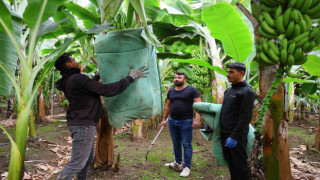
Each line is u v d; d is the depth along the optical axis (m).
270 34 1.31
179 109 3.15
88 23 4.17
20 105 2.10
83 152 2.11
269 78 1.45
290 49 1.23
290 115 8.08
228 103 2.32
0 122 6.55
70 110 2.19
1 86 2.55
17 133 2.08
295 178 2.98
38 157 3.59
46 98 8.80
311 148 4.59
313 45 1.26
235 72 2.25
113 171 3.17
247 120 2.13
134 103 2.14
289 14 1.22
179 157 3.34
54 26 2.52
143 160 3.75
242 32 2.96
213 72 4.37
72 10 3.60
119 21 2.41
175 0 4.92
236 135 2.13
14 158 2.00
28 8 1.99
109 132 3.10
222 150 2.48
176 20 5.40
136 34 2.08
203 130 2.71
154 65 2.23
